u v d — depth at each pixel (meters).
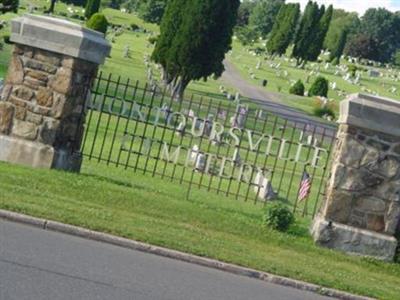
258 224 15.98
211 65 54.84
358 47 177.88
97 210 14.36
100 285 10.04
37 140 17.16
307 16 118.94
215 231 14.99
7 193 13.99
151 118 36.69
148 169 23.39
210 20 53.34
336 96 88.12
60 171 16.83
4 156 17.11
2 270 9.82
